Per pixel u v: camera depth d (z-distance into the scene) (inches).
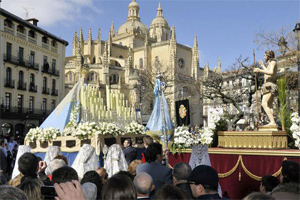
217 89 1461.6
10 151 772.6
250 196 113.0
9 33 1571.1
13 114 1585.9
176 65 2972.4
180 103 484.1
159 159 242.1
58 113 482.9
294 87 932.6
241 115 1064.8
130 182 130.2
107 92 554.6
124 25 3865.7
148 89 2257.6
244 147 347.9
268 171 310.7
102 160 414.3
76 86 506.3
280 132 334.6
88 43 3070.9
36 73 1792.6
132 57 3250.5
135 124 511.8
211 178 150.0
